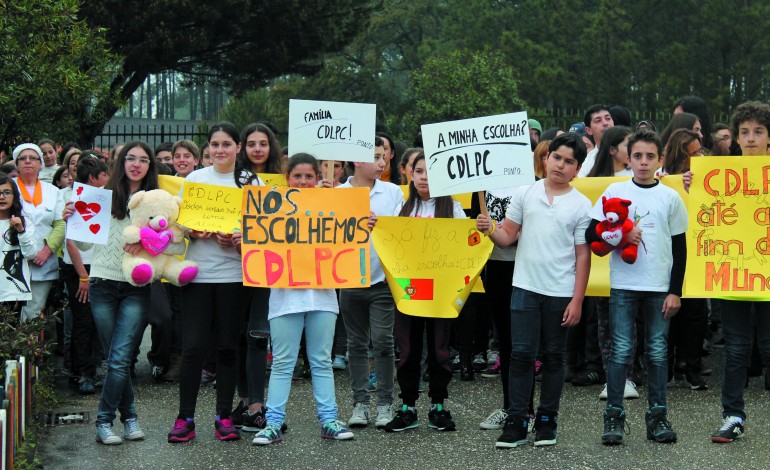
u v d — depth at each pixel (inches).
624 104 1295.5
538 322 278.4
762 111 294.5
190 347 288.2
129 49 959.0
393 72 1931.6
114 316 292.0
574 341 363.6
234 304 289.0
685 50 1266.0
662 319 282.0
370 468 262.5
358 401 308.2
